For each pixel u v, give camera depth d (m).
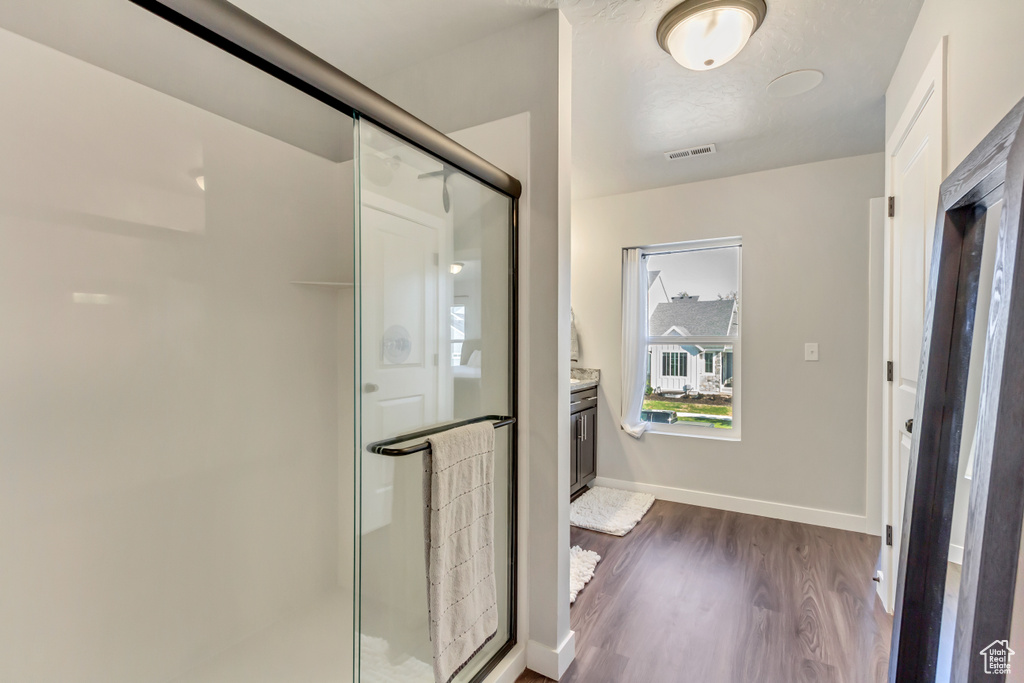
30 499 1.27
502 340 1.62
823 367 2.93
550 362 1.61
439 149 1.31
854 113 2.30
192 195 1.63
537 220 1.63
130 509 1.47
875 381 2.75
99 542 1.40
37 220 1.28
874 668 1.61
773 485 3.06
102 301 1.41
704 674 1.59
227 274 1.74
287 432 1.93
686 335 3.48
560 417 1.62
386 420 1.20
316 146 2.05
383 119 1.14
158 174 1.54
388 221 1.20
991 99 1.00
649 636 1.80
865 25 1.65
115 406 1.43
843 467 2.87
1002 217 0.79
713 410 3.38
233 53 0.86
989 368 0.79
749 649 1.72
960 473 1.02
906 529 1.17
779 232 3.05
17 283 1.24
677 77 2.00
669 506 3.26
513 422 1.63
